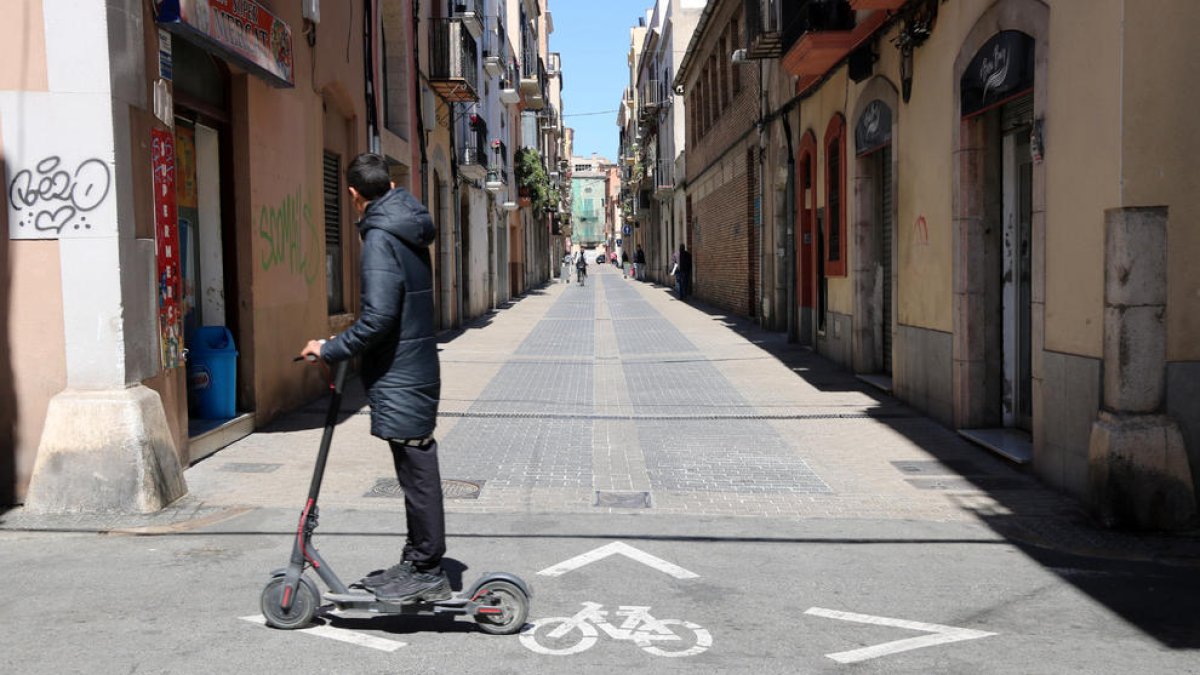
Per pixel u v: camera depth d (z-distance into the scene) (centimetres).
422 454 420
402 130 1733
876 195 1276
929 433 914
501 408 1073
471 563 529
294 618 425
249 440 867
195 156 869
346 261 1323
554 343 1859
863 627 437
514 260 4159
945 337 936
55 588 481
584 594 479
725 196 2638
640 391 1208
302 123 1062
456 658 396
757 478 746
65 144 622
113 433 621
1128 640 423
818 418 1003
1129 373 606
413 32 1808
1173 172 602
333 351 402
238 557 532
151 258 681
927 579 509
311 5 1066
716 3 2506
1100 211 627
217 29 747
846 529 607
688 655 402
